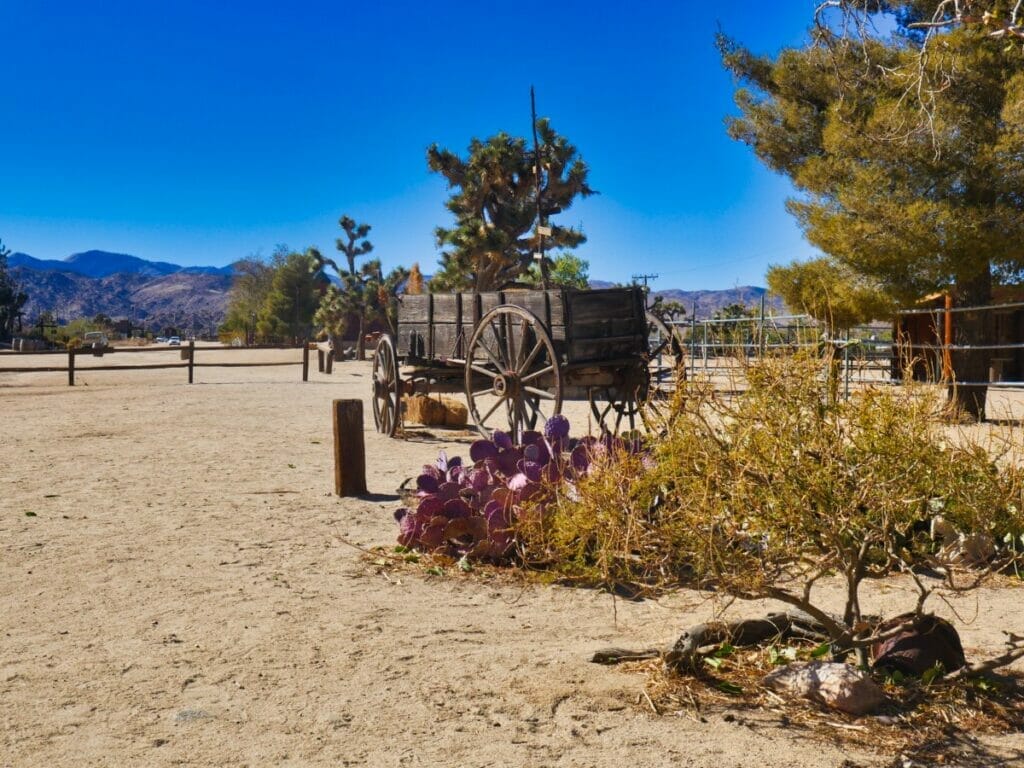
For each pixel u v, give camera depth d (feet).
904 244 49.26
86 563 20.51
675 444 12.64
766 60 60.80
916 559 17.97
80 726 12.05
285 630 15.97
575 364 35.42
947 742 11.44
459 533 20.59
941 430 12.80
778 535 12.09
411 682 13.56
